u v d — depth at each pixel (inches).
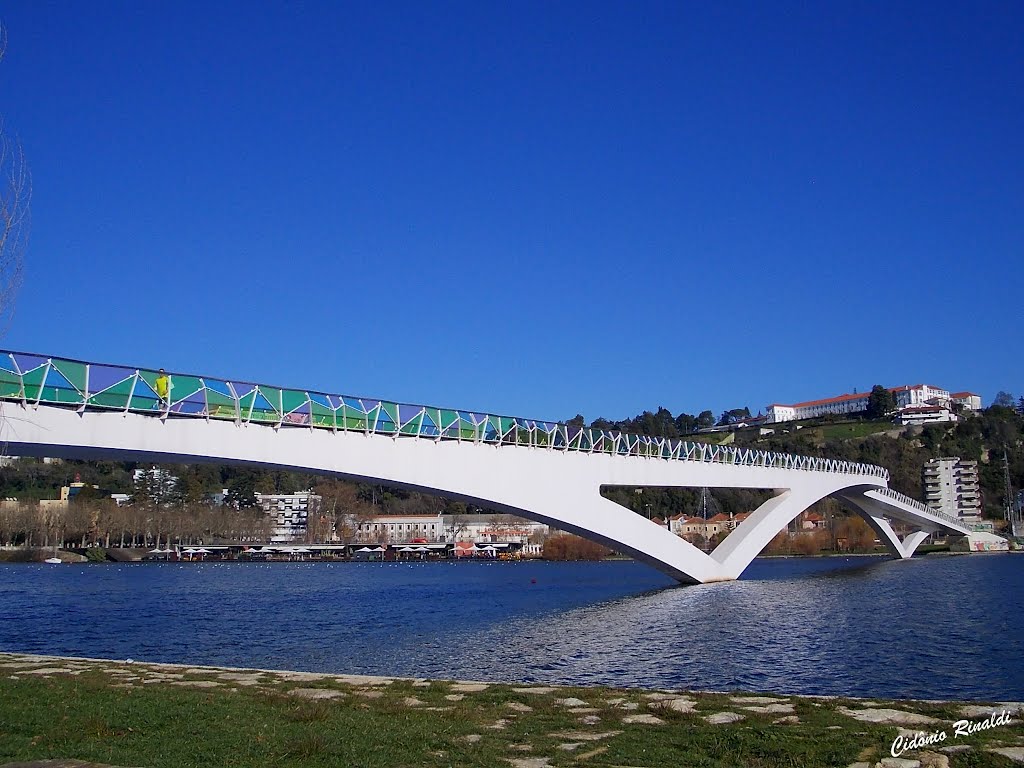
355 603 2159.2
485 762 455.5
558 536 6254.9
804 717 573.3
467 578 3597.4
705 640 1283.2
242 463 1175.0
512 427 1573.6
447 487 1429.6
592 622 1533.0
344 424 1270.9
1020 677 994.7
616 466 1807.3
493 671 1029.2
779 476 2439.7
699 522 6146.7
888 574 3004.4
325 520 7057.1
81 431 970.1
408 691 681.6
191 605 2144.4
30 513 5433.1
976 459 7180.1
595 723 558.9
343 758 457.7
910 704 617.6
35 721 542.0
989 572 3041.3
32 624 1688.0
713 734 522.9
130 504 6033.5
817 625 1462.8
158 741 494.0
